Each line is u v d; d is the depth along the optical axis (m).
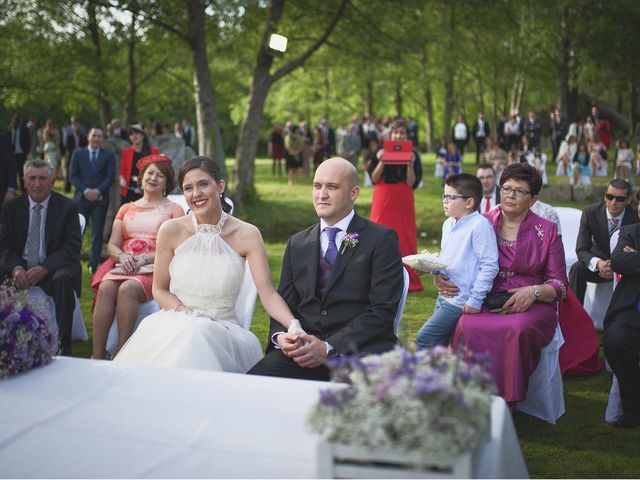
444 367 2.08
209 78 15.84
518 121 26.70
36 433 2.29
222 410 2.42
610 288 6.45
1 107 37.62
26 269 5.60
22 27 17.42
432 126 38.56
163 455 2.17
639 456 3.95
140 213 5.45
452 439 1.82
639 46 26.55
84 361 2.87
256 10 16.66
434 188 19.17
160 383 2.63
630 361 4.26
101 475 2.08
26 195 5.70
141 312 5.07
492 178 6.57
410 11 16.17
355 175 3.86
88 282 8.72
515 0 17.45
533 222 4.51
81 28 18.44
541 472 3.74
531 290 4.30
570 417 4.58
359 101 42.47
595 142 21.33
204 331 3.61
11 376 2.71
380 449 1.87
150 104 27.39
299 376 3.62
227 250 4.04
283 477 2.04
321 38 16.34
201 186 4.00
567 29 27.08
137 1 14.84
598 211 6.20
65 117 40.31
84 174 9.25
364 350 3.63
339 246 3.84
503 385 4.18
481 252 4.46
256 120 16.47
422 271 4.47
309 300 3.82
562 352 5.39
